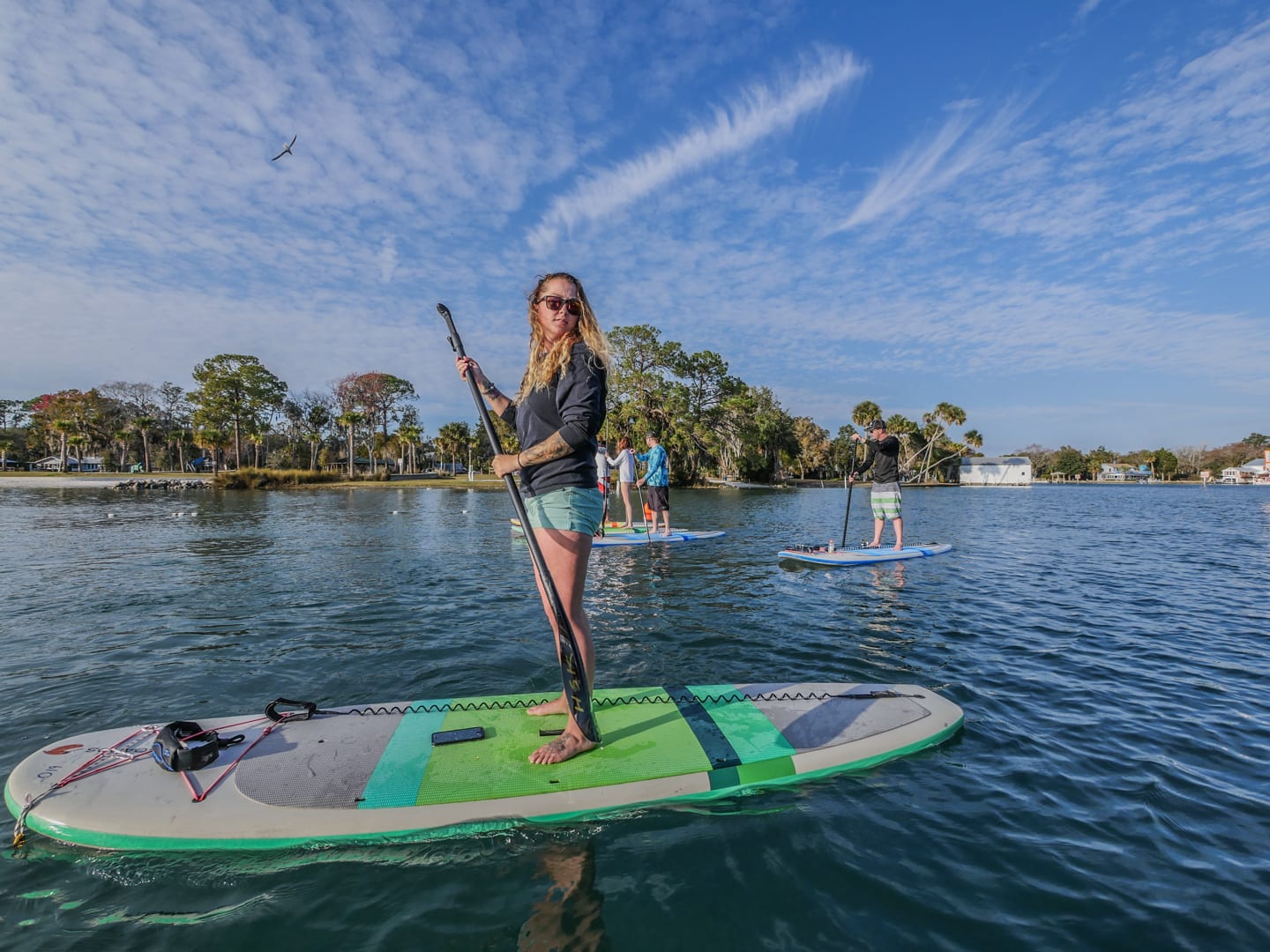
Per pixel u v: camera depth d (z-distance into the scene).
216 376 62.66
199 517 18.88
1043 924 1.93
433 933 1.88
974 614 5.87
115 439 76.38
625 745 2.88
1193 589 7.35
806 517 18.47
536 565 2.67
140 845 2.25
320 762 2.67
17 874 2.14
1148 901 2.04
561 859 2.23
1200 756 3.07
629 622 5.46
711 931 1.88
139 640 5.01
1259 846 2.35
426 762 2.67
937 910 1.99
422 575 8.00
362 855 2.25
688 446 43.56
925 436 77.56
